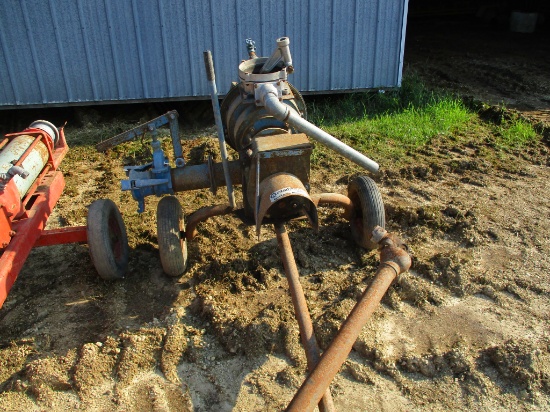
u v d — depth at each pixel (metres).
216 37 7.96
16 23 7.50
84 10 7.57
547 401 3.27
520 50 12.06
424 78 10.00
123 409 3.30
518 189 5.82
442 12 15.98
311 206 3.72
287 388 3.41
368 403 3.31
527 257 4.62
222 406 3.32
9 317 4.07
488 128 7.50
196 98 8.27
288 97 4.20
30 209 4.20
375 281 2.99
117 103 8.19
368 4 8.05
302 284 4.33
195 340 3.77
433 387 3.41
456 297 4.18
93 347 3.69
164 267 4.27
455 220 5.11
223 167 4.11
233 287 4.29
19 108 8.05
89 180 6.28
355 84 8.60
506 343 3.63
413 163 6.45
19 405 3.35
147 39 7.85
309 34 8.12
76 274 4.54
